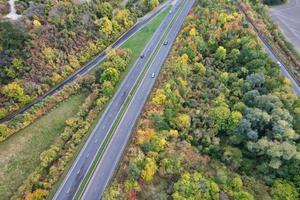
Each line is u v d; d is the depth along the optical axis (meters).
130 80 176.25
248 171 134.75
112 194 116.50
